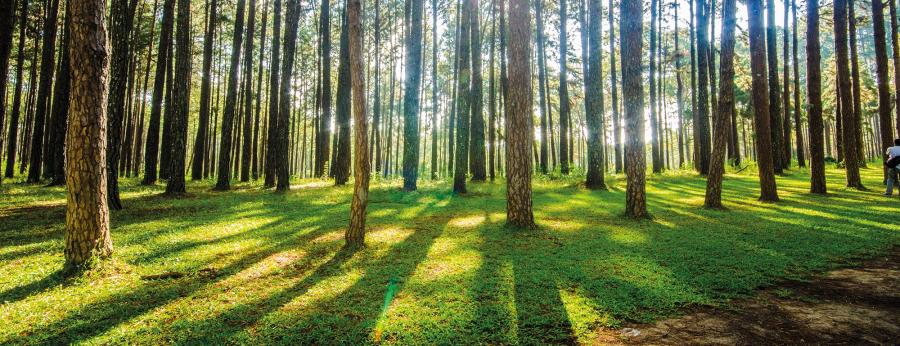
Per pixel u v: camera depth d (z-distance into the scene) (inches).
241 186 863.1
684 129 1807.3
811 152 537.6
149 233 330.0
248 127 1038.4
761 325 148.8
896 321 147.6
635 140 388.2
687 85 1627.7
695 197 548.4
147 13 1174.3
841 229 303.9
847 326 144.9
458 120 668.7
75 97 232.2
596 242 289.3
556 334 146.3
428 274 221.1
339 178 849.5
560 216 413.4
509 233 327.3
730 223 346.9
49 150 928.3
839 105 965.8
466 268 230.2
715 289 188.1
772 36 874.8
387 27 1348.4
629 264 229.5
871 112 1445.6
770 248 256.5
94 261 228.1
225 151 753.6
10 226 357.1
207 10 1134.4
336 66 1525.6
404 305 175.5
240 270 232.5
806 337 137.7
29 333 153.1
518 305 172.9
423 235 327.3
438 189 723.4
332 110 1533.0
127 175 1187.3
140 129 1346.0
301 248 284.5
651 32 994.1
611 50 1031.6
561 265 231.6
